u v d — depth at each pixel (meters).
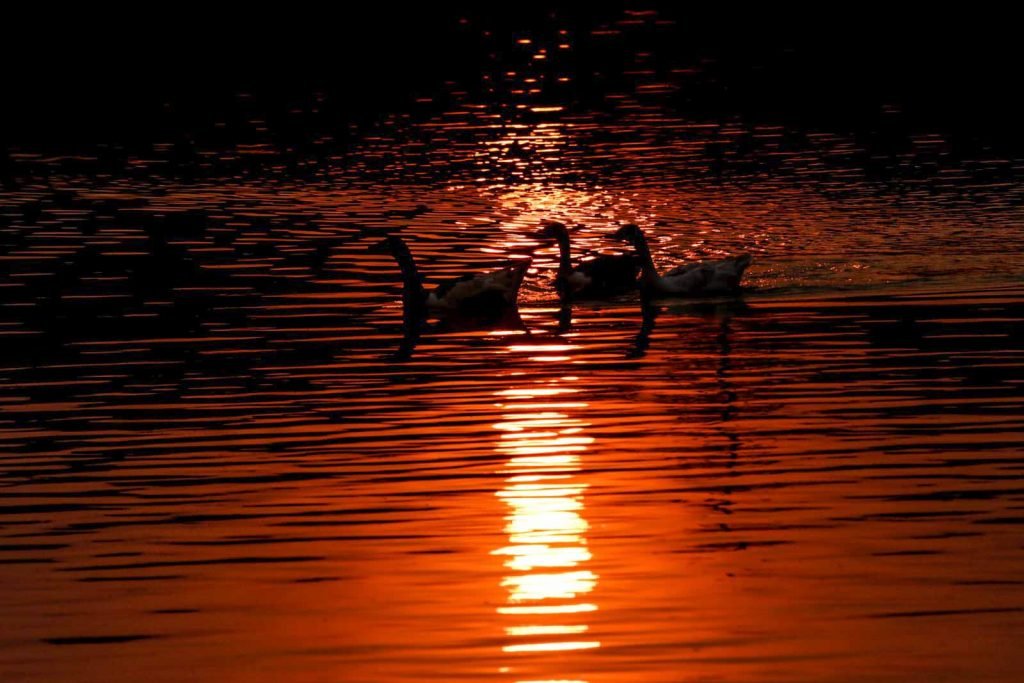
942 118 55.38
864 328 25.77
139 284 30.66
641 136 52.22
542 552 15.58
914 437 19.25
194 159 49.44
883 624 13.78
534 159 47.81
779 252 33.19
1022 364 22.80
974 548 15.48
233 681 12.88
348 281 31.03
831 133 52.31
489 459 18.75
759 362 23.61
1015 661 13.01
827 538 15.88
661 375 22.95
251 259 33.31
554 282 31.58
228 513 16.98
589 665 13.03
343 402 21.62
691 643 13.45
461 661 13.15
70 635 13.86
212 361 24.23
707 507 16.84
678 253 33.62
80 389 22.47
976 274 30.22
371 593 14.65
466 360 24.30
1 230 37.12
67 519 16.86
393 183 43.97
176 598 14.66
